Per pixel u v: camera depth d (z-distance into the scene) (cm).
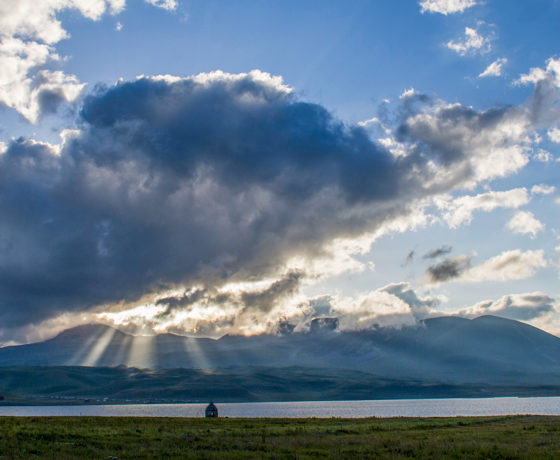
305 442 5631
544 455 4662
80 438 5747
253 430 7031
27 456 4444
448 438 6097
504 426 7900
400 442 5641
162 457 4553
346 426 7919
